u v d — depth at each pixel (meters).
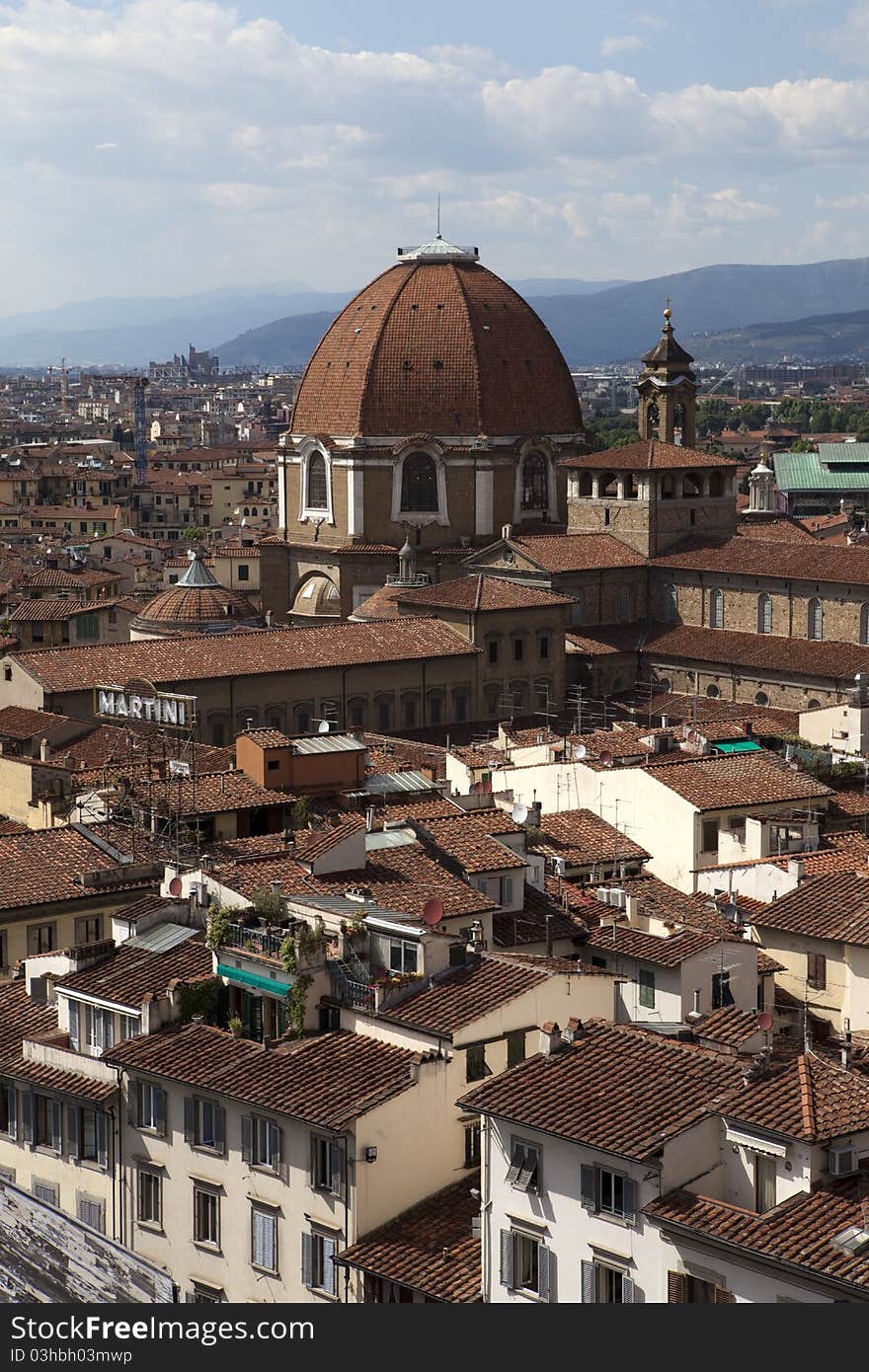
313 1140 78.44
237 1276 81.38
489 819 111.38
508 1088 74.56
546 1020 83.38
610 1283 70.81
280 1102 79.06
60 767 142.25
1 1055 91.25
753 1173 69.38
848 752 150.50
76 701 193.88
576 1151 71.31
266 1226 80.12
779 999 99.38
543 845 120.62
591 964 98.56
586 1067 75.06
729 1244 66.19
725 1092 71.44
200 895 96.94
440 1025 81.12
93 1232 76.12
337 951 86.69
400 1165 78.38
